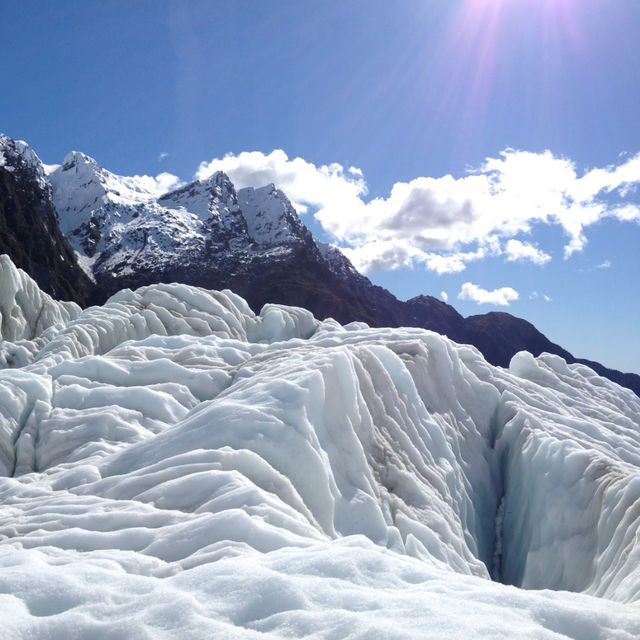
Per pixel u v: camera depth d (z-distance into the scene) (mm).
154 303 41312
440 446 18109
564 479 16281
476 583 5922
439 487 15586
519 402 22875
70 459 16141
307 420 12727
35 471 16656
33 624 4551
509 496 18828
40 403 19719
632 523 12273
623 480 14141
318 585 5250
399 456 15570
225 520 7730
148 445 12984
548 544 15047
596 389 29250
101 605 4949
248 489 9320
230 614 4785
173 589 5195
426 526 13211
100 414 18516
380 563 6008
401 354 21828
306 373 14273
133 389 20391
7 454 17328
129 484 10617
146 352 26078
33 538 7980
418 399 18953
